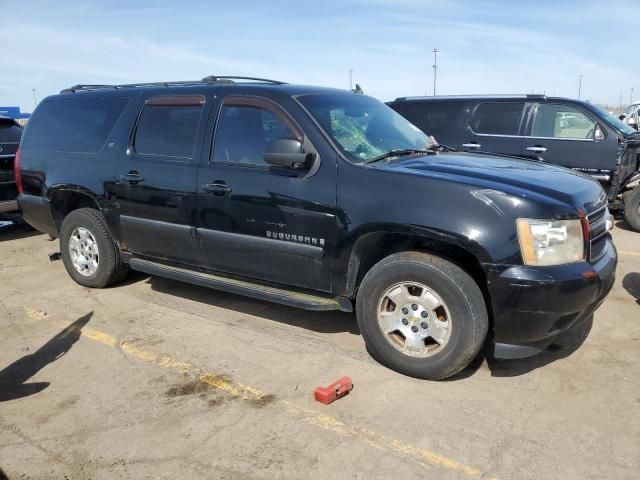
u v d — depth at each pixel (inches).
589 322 182.1
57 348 167.8
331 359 157.8
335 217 148.6
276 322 184.9
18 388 144.6
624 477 107.5
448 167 149.0
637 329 176.4
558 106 334.0
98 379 148.6
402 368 146.3
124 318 190.4
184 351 164.2
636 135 327.9
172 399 137.9
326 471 110.3
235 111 173.0
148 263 199.8
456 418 127.8
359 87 205.9
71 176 212.4
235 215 167.2
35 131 231.9
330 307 156.9
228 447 118.3
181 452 117.0
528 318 130.2
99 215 213.3
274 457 114.8
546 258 129.1
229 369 152.8
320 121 158.4
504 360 155.9
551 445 117.5
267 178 160.2
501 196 131.1
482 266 130.7
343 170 149.3
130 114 199.6
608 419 126.8
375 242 148.9
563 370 150.1
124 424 127.6
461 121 352.8
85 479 109.3
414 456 114.5
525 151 338.3
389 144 170.1
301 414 130.2
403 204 138.6
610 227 153.9
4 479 109.4
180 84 200.1
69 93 228.5
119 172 197.2
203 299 207.6
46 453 117.4
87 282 220.7
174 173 181.0
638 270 240.7
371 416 129.0
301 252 156.1
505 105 343.9
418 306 141.7
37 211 231.0
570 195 137.6
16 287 226.1
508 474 108.8
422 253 141.4
